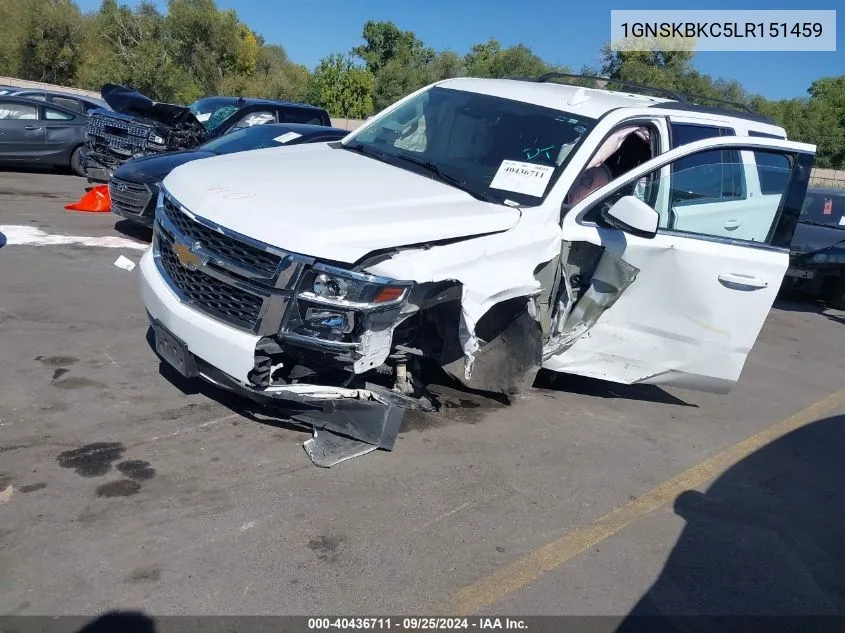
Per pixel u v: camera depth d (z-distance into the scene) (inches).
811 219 449.1
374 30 2116.1
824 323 380.2
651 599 134.3
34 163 531.5
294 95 1700.3
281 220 149.6
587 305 195.0
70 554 124.3
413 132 215.5
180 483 148.7
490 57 1971.0
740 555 152.8
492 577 133.8
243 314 150.3
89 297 253.8
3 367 190.1
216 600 118.3
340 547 135.6
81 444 158.4
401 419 170.1
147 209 323.3
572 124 199.2
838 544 162.2
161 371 198.8
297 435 173.3
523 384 186.7
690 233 192.9
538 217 179.5
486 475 169.2
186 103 1508.4
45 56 1550.2
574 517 158.2
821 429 229.9
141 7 1701.5
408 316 153.6
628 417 217.5
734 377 203.2
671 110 210.8
